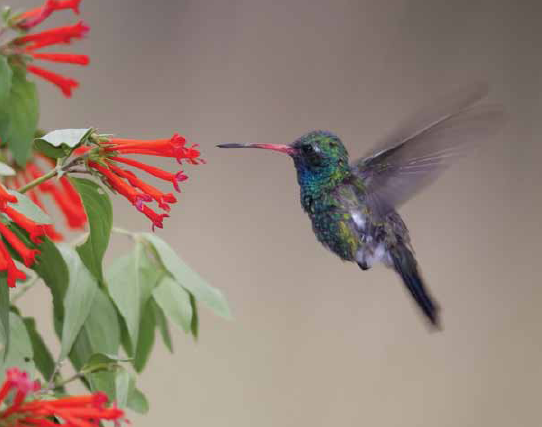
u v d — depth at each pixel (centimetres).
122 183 275
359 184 423
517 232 835
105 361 293
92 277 302
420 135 397
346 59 805
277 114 787
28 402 254
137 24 739
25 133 310
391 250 424
